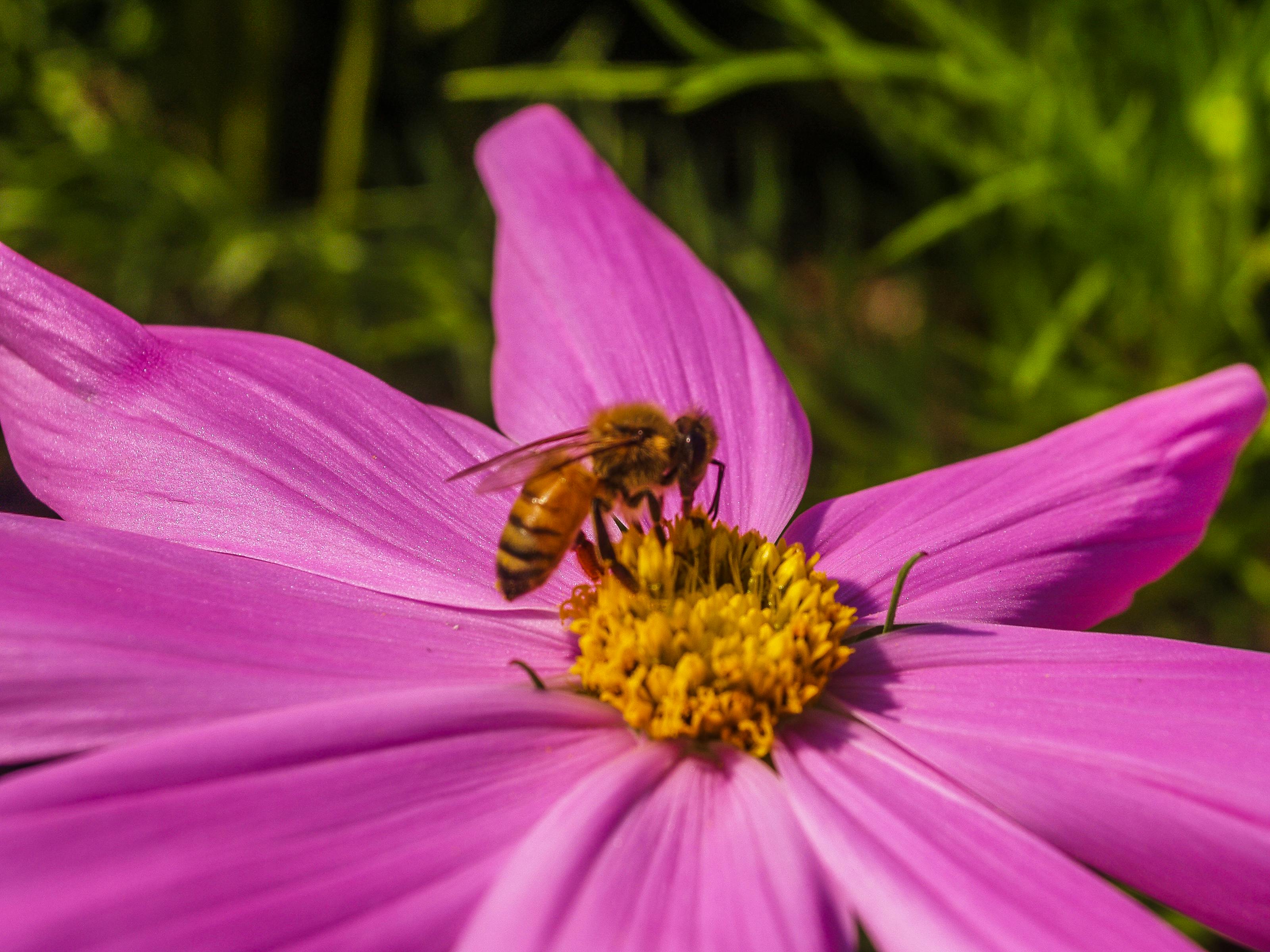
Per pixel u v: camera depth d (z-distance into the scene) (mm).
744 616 77
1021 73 143
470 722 73
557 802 71
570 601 82
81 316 85
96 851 61
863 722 77
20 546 74
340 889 65
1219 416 85
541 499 80
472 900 66
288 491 84
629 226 105
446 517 87
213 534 81
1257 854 69
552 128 110
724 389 97
